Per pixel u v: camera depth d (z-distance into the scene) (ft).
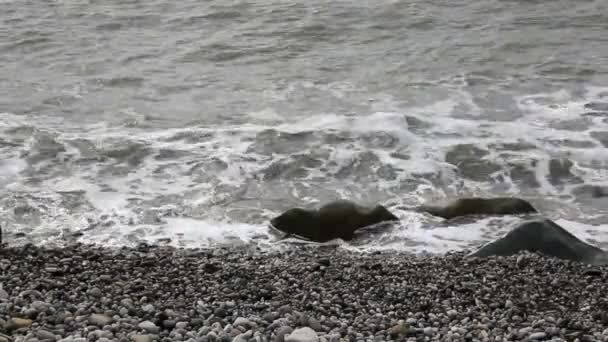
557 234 29.71
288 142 41.75
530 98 48.52
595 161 40.01
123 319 20.58
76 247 29.94
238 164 39.47
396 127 42.98
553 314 22.56
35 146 41.19
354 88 50.47
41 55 57.52
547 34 61.16
